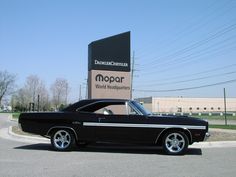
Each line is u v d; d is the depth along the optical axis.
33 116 13.56
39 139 17.25
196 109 127.50
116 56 22.30
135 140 12.92
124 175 8.84
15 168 9.64
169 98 124.69
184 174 9.05
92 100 13.41
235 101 131.38
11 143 15.89
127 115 12.99
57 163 10.50
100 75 21.95
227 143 16.39
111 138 13.04
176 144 12.64
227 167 10.09
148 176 8.77
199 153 13.12
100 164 10.42
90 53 22.09
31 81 88.06
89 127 13.11
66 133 13.26
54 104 82.00
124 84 22.30
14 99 125.50
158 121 12.76
